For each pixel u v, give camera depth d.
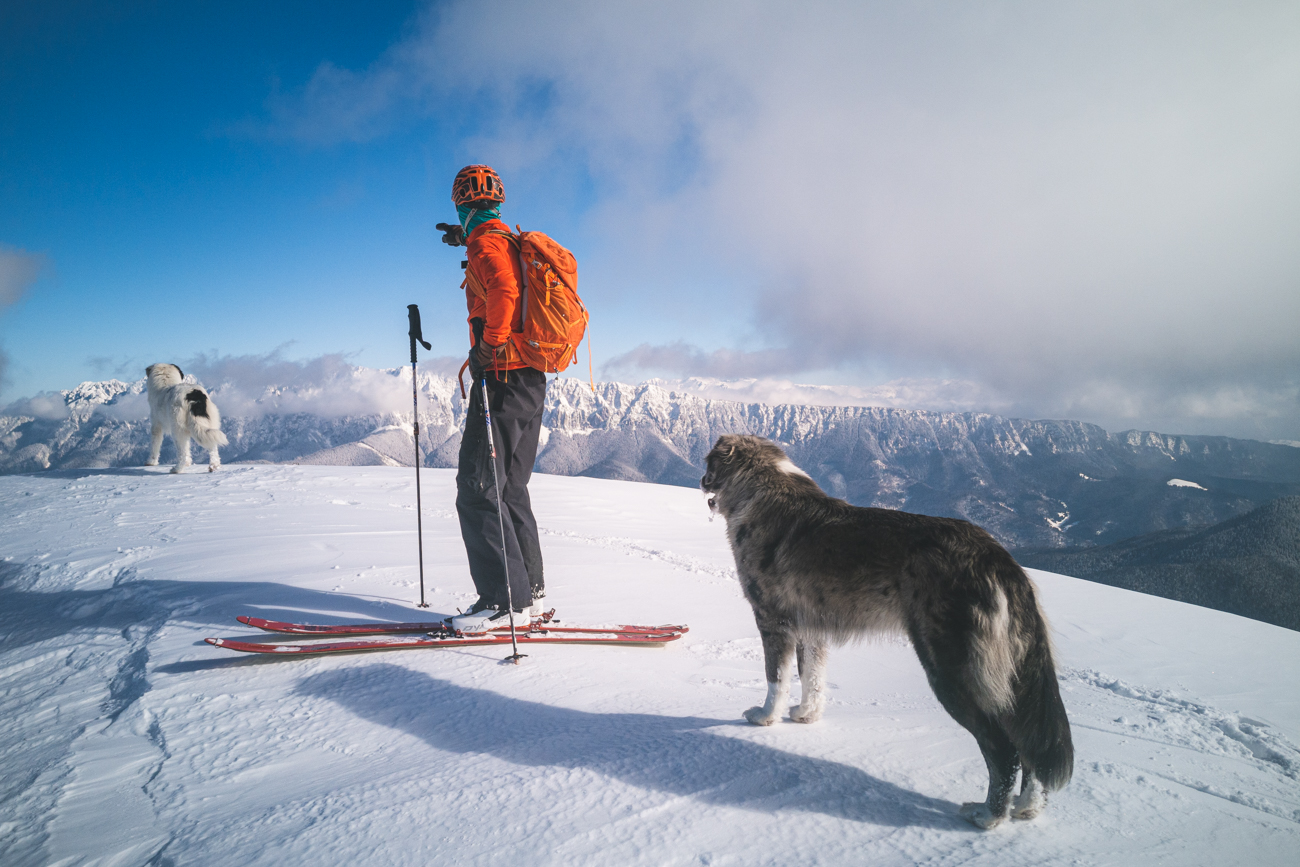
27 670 3.87
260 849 1.87
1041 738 2.05
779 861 1.79
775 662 2.84
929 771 2.44
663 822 1.98
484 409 3.67
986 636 2.13
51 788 2.36
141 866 1.85
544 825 1.95
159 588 5.27
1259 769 2.78
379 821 1.99
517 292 3.55
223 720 2.93
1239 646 5.41
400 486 12.31
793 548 2.68
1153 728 3.32
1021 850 1.87
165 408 13.09
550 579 6.00
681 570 6.78
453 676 3.40
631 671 3.67
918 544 2.33
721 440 3.17
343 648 3.64
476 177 3.77
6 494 10.37
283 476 12.73
